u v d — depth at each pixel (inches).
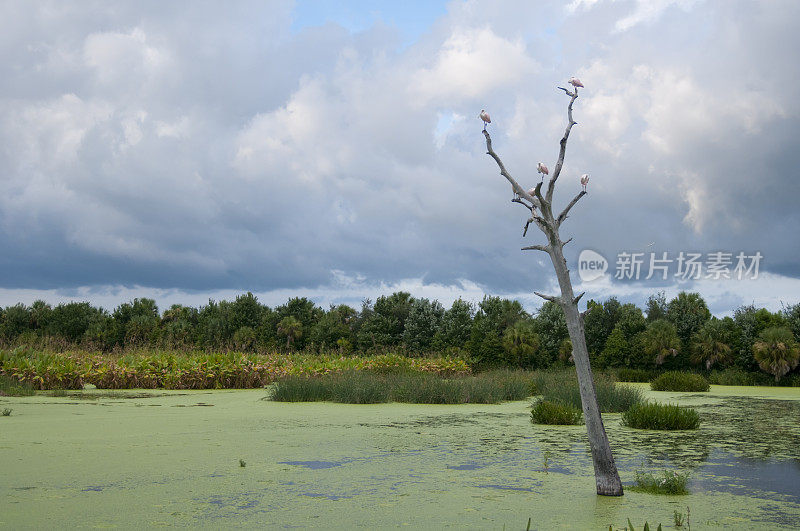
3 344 1007.0
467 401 653.3
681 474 257.4
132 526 174.9
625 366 1684.3
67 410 510.3
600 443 216.4
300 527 174.9
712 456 307.3
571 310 207.8
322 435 372.2
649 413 430.3
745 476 254.8
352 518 184.5
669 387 973.8
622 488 219.5
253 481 236.8
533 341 1673.2
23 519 181.5
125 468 260.5
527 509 195.9
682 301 1884.8
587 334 1836.9
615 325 1815.9
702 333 1615.4
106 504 199.9
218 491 220.1
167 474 248.8
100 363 837.2
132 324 2153.1
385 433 385.4
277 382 754.8
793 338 1456.7
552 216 204.1
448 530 172.2
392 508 196.7
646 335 1664.6
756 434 395.2
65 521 179.8
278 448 319.3
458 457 296.0
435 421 461.7
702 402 704.4
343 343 2082.9
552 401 560.4
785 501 209.5
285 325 2182.6
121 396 678.5
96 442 333.4
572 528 173.5
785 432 405.7
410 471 259.4
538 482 238.2
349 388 644.7
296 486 228.8
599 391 582.6
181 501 205.0
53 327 2245.3
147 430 383.6
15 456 287.6
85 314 2358.5
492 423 449.7
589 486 231.0
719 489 228.8
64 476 243.8
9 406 544.4
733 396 820.6
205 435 365.7
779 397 799.7
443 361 1118.4
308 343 2201.0
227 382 835.4
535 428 419.5
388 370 1028.5
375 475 250.4
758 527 176.7
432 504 201.9
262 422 438.0
